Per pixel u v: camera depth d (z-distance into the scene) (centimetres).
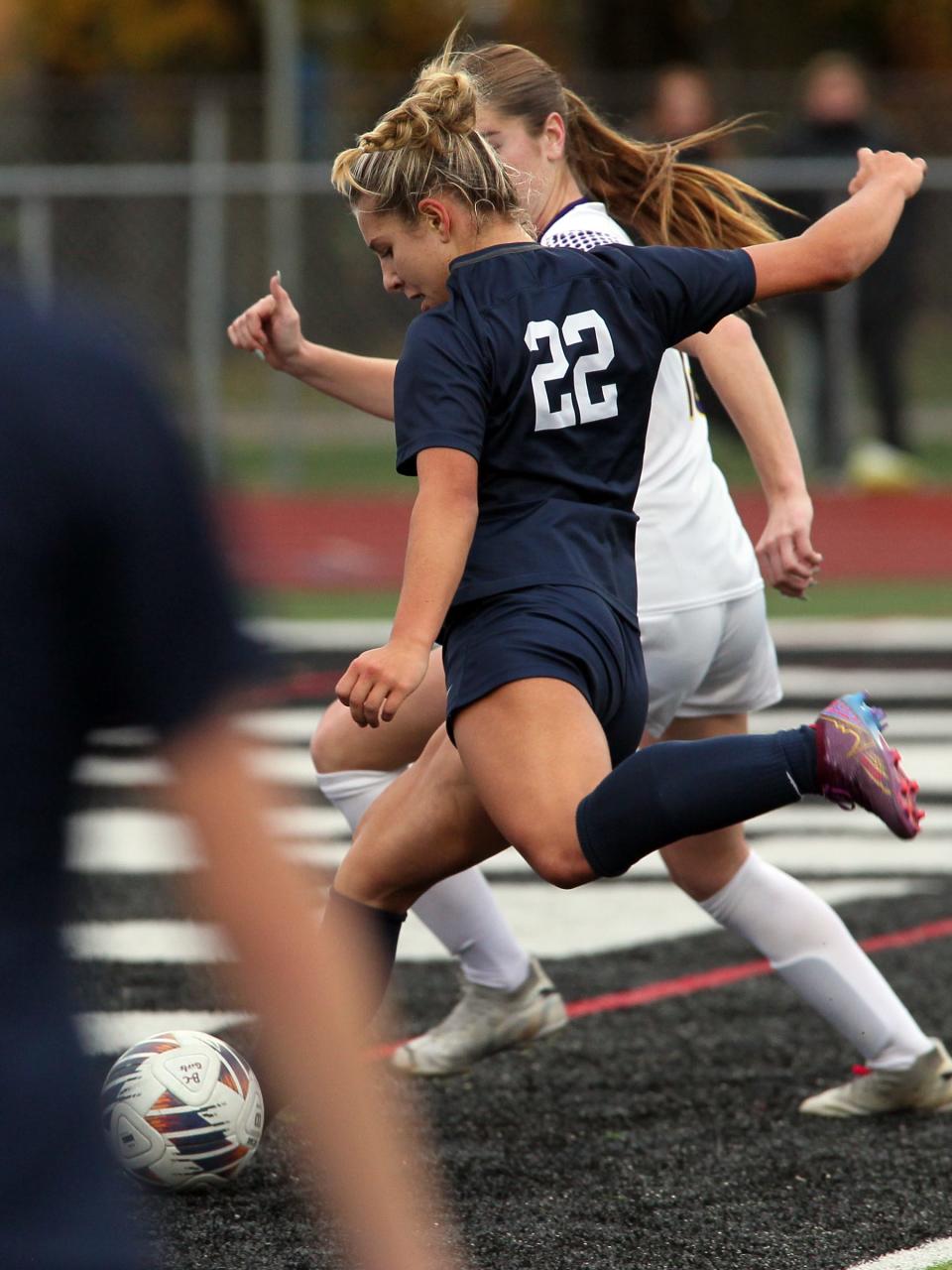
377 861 1288
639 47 10056
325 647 3631
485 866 2361
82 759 552
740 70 10219
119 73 8962
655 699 1419
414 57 9469
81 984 1775
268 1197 1292
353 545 4856
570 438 1198
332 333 6025
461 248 1236
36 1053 541
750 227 1470
